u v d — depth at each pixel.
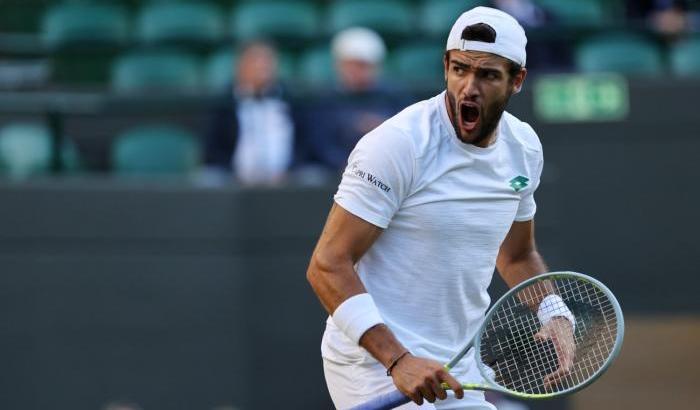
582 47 34.66
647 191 32.94
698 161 32.88
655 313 32.94
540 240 29.53
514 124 14.52
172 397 28.47
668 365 33.00
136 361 28.50
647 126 32.88
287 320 28.80
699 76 33.00
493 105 13.59
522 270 15.76
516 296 15.66
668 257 32.94
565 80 32.81
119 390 28.41
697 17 38.09
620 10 39.75
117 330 28.50
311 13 39.31
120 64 36.22
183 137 31.38
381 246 14.16
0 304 28.47
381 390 14.46
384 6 38.47
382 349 13.54
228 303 28.67
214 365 28.56
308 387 28.78
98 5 39.53
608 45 34.78
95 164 31.92
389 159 13.60
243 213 28.81
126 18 39.88
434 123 13.95
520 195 14.49
